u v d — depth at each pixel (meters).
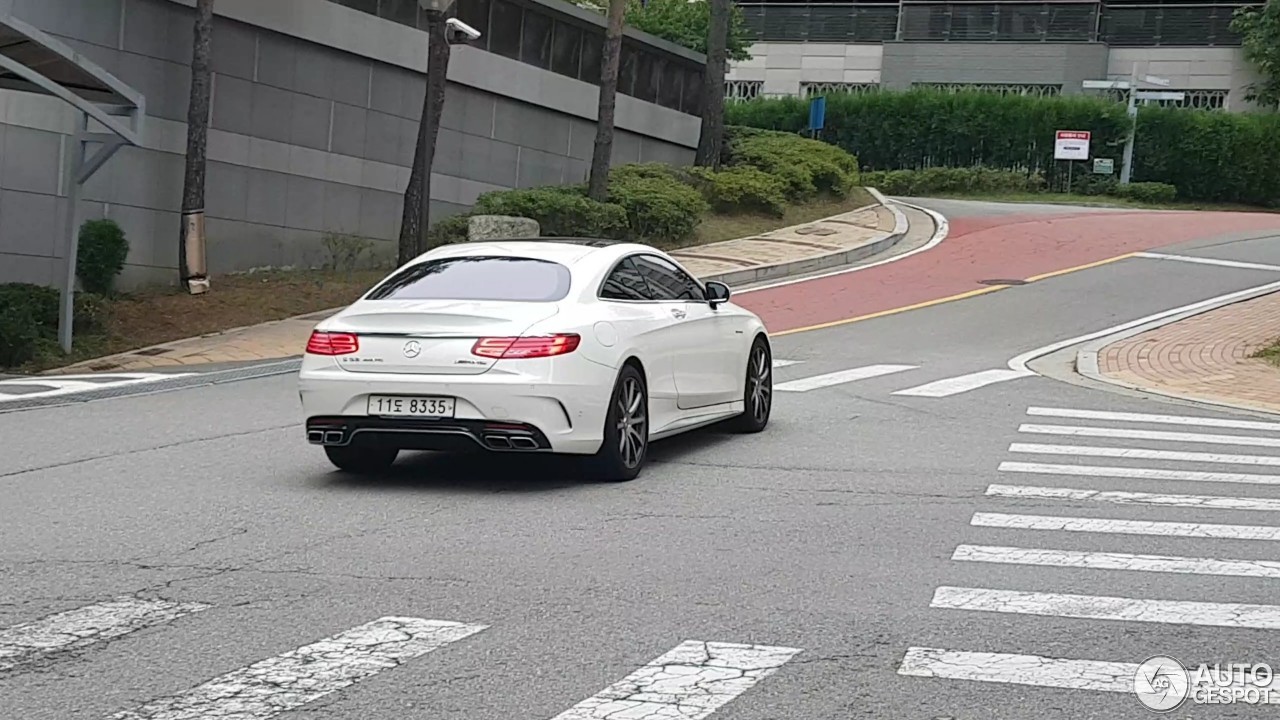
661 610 6.14
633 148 32.84
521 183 29.09
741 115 54.41
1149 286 24.67
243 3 22.34
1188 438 11.91
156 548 7.31
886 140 52.34
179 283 21.64
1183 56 56.47
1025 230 32.06
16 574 6.72
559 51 29.92
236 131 22.64
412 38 25.62
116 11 20.70
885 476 9.77
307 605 6.19
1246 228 33.84
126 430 11.62
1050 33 56.94
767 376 12.08
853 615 6.09
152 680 5.13
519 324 8.88
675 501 8.77
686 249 27.23
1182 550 7.50
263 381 15.27
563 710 4.82
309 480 9.43
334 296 21.88
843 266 26.75
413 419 8.84
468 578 6.70
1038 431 12.17
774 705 4.88
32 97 19.73
